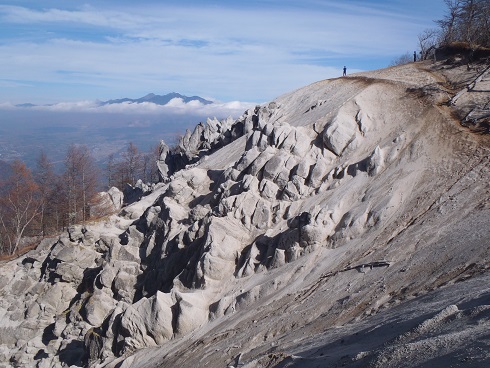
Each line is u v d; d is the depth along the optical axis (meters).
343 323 16.81
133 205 44.19
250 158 33.22
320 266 23.11
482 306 10.42
